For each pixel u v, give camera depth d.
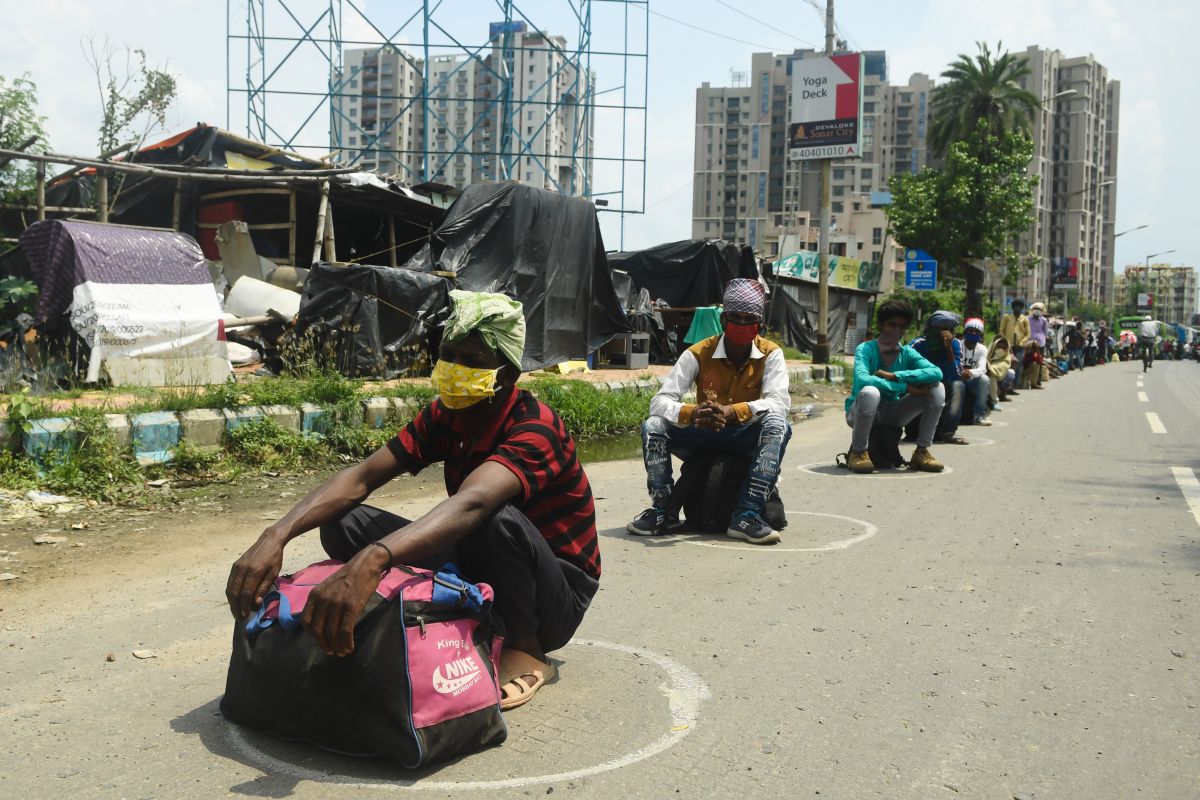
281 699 2.79
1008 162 39.53
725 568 5.24
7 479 6.70
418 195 16.16
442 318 12.36
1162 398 18.45
